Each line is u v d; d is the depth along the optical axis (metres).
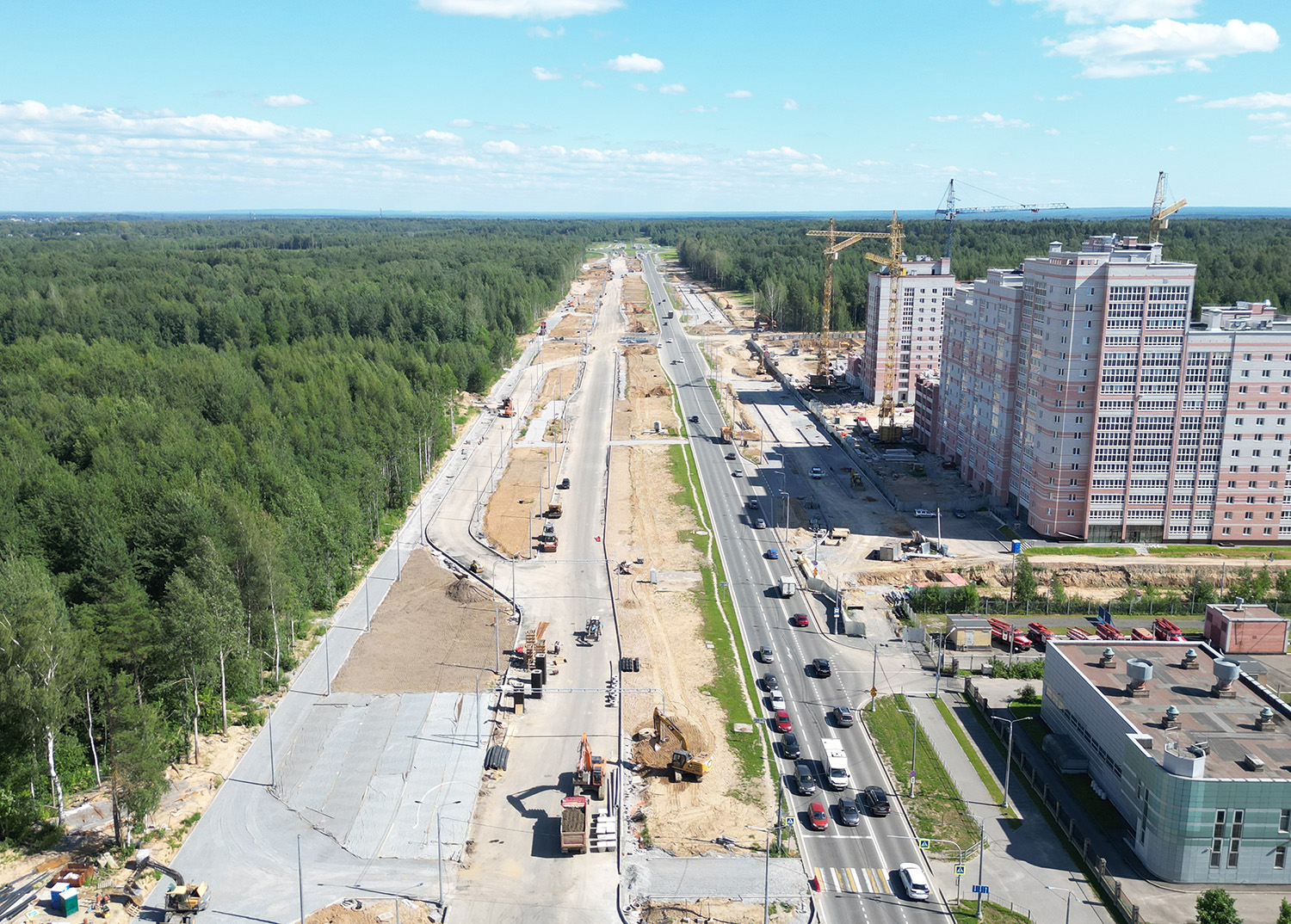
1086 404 194.12
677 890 100.81
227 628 126.06
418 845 106.81
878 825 112.81
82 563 141.62
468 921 95.69
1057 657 132.50
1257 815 101.31
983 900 100.25
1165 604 176.62
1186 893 101.75
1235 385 190.12
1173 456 195.12
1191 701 120.69
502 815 112.62
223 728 128.12
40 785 110.31
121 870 101.25
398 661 149.75
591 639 157.88
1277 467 194.12
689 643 158.88
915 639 161.25
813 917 96.81
